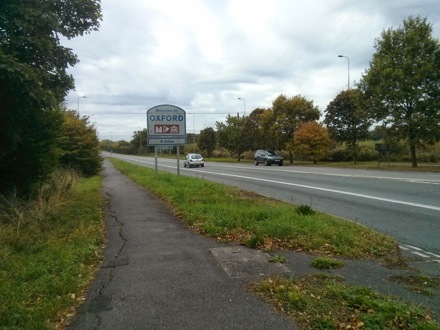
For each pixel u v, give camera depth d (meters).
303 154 39.97
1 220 7.32
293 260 5.44
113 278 4.83
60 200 10.05
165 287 4.48
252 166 36.06
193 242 6.56
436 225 8.01
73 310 3.91
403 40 26.38
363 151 39.75
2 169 10.17
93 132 26.83
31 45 8.16
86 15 10.27
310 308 3.77
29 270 4.88
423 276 4.77
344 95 35.38
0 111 7.83
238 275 4.83
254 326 3.48
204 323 3.57
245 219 7.79
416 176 19.27
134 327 3.52
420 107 25.39
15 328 3.43
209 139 73.56
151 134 18.94
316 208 10.33
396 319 3.48
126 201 11.62
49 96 7.87
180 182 15.77
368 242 6.26
